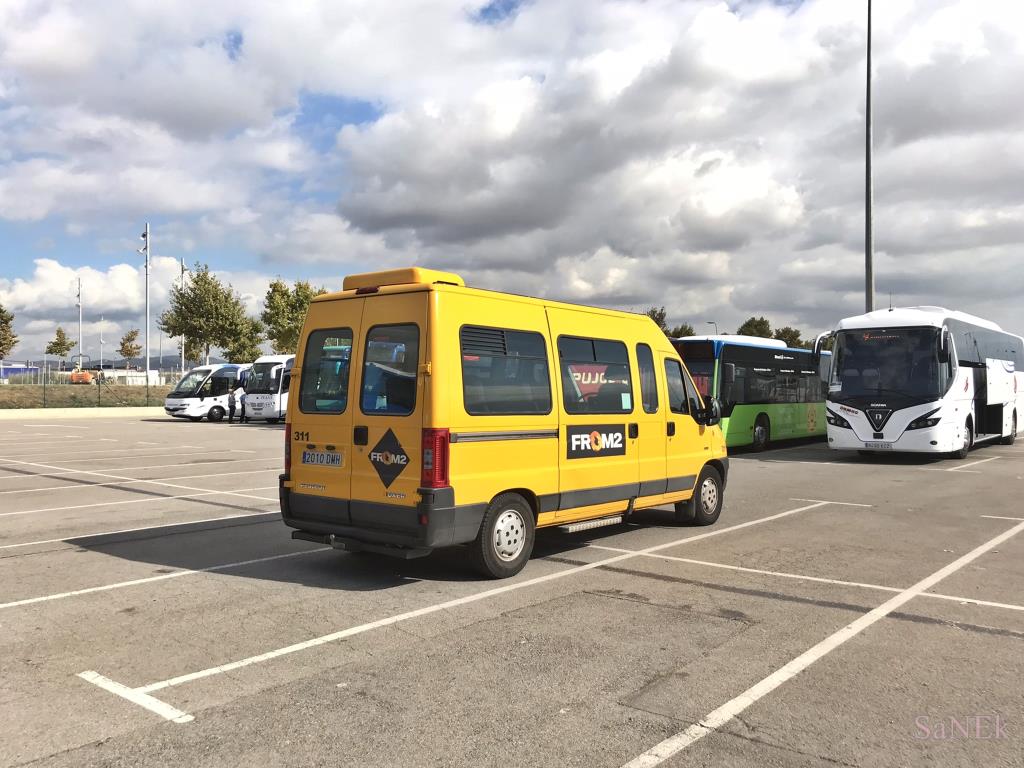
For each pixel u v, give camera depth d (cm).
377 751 357
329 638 520
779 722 388
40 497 1189
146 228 4859
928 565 734
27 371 4712
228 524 956
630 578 684
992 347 2144
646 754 354
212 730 380
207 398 3784
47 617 569
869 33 2670
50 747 363
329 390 704
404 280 676
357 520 673
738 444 2000
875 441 1725
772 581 673
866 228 2689
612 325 826
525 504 702
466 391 652
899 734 375
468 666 466
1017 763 347
